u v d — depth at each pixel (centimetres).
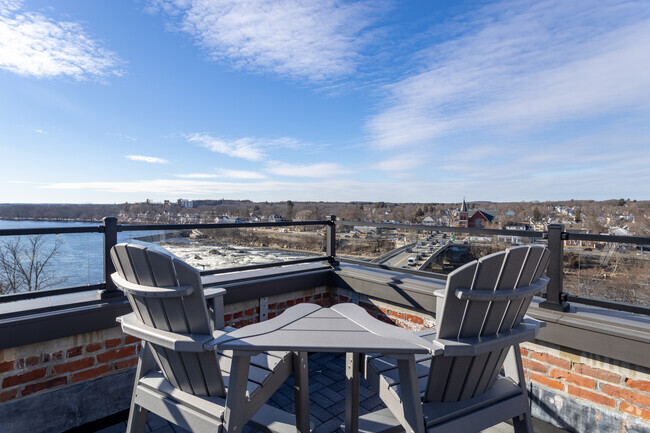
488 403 142
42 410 202
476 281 121
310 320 146
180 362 138
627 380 188
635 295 201
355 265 365
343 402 245
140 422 159
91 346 218
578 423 206
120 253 136
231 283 285
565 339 206
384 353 122
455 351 120
